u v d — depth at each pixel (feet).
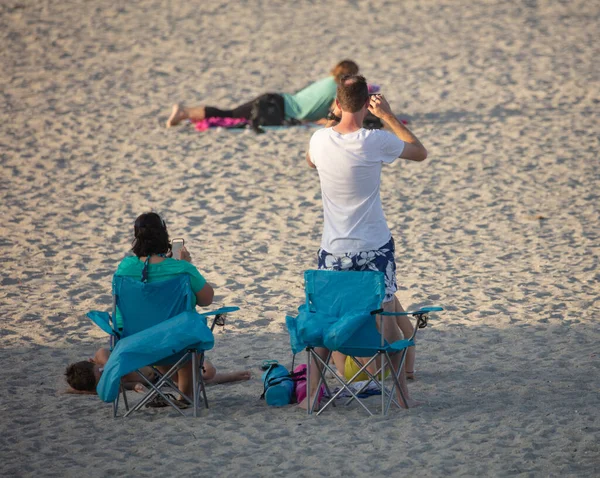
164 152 133.08
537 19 205.26
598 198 113.39
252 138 139.23
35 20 203.10
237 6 219.82
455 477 50.55
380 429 57.88
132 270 62.08
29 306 86.58
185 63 176.55
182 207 113.60
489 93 156.76
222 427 58.90
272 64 175.73
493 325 79.87
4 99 155.33
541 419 58.65
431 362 72.28
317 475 51.42
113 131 141.69
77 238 104.32
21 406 64.13
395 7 218.79
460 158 128.57
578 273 91.86
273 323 81.97
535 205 111.86
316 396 61.72
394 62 176.24
